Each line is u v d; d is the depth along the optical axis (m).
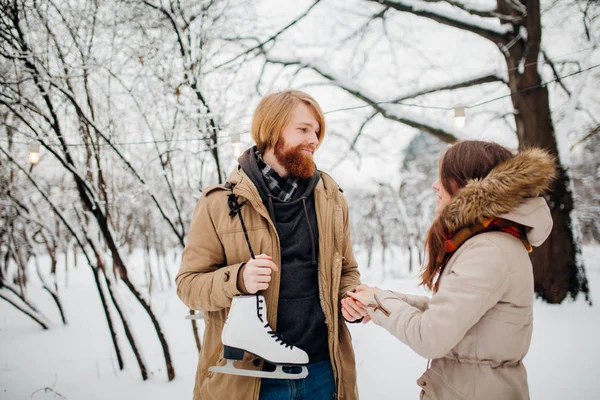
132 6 3.38
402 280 8.52
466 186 1.02
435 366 1.08
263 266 1.06
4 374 3.55
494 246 0.96
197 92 3.42
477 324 0.98
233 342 1.03
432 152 11.39
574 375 2.77
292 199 1.30
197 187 4.24
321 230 1.29
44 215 6.53
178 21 3.49
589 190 11.16
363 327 4.24
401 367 3.16
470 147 1.12
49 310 6.58
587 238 14.43
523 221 0.95
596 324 4.01
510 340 0.96
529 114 5.17
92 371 3.54
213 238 1.25
